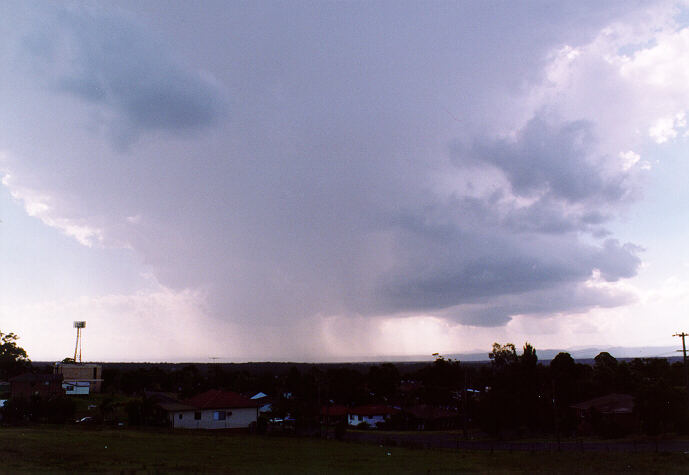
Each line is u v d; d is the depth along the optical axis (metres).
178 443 44.62
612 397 74.69
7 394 93.88
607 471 34.12
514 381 80.75
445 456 43.19
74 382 101.31
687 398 59.69
